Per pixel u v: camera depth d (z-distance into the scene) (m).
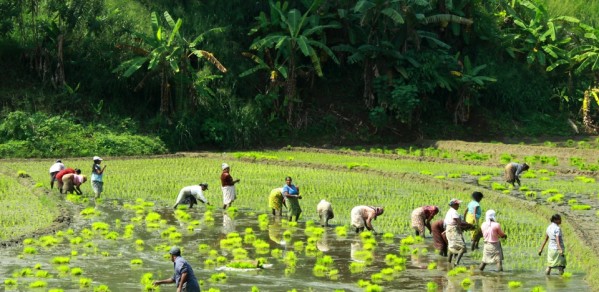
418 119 62.97
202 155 52.50
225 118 57.78
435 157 51.44
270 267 23.83
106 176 42.31
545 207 32.25
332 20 63.09
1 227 28.92
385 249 26.41
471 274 23.11
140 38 57.03
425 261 24.77
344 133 60.97
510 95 66.06
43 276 22.20
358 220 28.94
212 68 59.38
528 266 24.08
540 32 69.38
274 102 60.38
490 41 67.81
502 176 43.31
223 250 26.00
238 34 62.78
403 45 62.47
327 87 63.78
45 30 55.25
